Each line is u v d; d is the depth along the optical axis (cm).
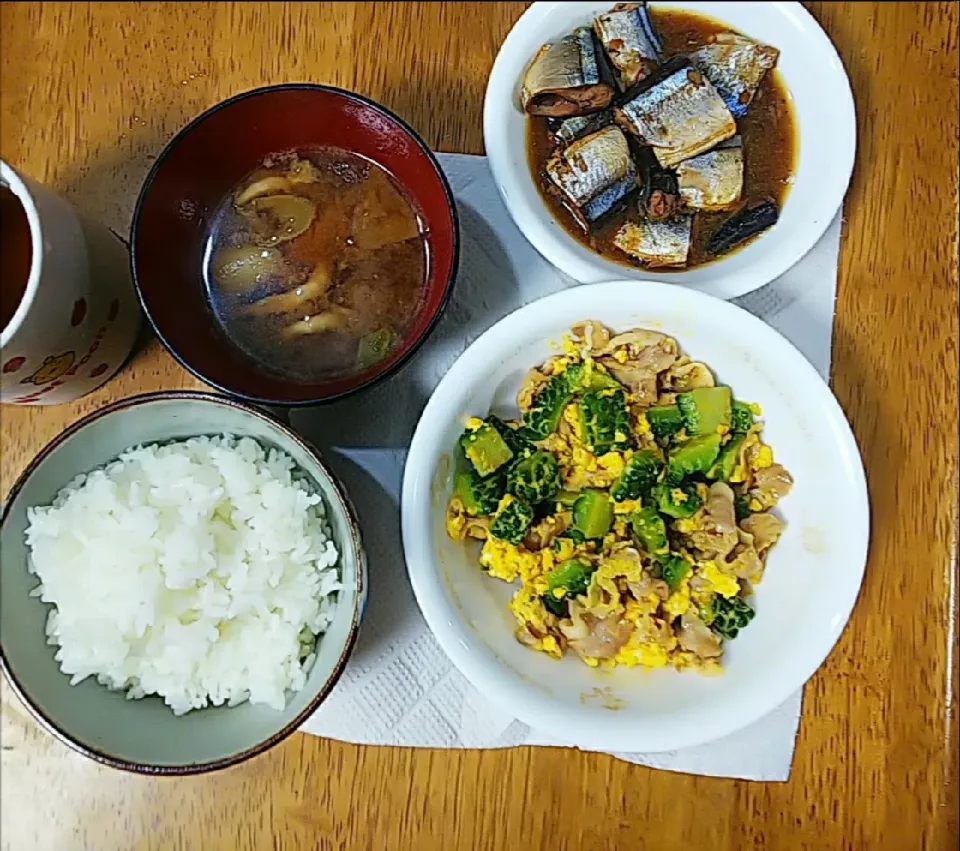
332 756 34
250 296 34
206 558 31
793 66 35
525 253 36
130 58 38
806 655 30
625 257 34
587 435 32
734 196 34
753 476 33
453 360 35
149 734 30
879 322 36
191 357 32
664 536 32
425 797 34
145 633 31
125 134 37
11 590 31
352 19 38
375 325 34
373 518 34
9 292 32
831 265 36
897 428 35
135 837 34
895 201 36
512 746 33
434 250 33
